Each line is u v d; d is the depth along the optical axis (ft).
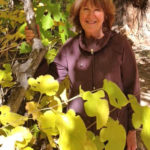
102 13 5.07
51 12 5.98
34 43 3.67
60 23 6.50
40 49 3.60
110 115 5.01
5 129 2.86
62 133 2.46
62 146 2.42
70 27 6.53
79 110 5.28
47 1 6.00
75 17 5.45
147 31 23.85
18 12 6.67
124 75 5.37
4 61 5.85
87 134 2.79
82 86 5.28
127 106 5.31
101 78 5.15
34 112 2.94
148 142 2.41
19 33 5.64
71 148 2.41
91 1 4.99
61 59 5.57
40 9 5.97
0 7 7.16
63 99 4.63
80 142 2.43
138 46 22.27
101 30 5.18
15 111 3.52
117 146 2.49
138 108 2.55
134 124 2.50
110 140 2.51
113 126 2.55
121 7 23.94
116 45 5.18
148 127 2.47
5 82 4.16
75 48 5.37
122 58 5.22
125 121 5.30
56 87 3.09
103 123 2.52
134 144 5.45
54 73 5.67
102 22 5.13
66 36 6.77
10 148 2.47
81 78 5.27
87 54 5.21
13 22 6.47
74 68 5.32
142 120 2.49
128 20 23.91
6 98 4.80
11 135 2.60
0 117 2.77
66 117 2.55
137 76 5.41
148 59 19.49
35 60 3.57
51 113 2.72
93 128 5.17
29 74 3.51
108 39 5.15
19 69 3.54
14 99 3.48
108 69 5.15
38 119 2.75
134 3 23.63
